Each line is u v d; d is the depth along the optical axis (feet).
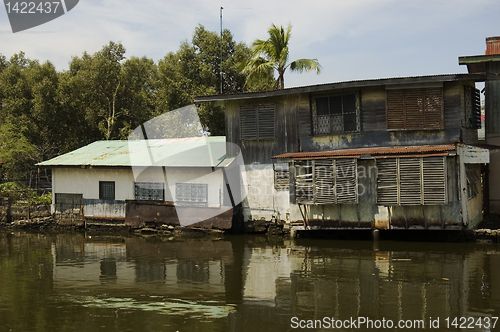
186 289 29.43
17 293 29.25
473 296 26.00
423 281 29.17
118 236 52.42
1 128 81.82
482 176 50.47
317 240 44.73
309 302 26.08
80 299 27.73
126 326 23.16
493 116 48.11
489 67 48.06
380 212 41.68
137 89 93.20
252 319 23.73
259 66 64.49
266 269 33.99
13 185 72.59
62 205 59.31
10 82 90.02
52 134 89.20
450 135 41.96
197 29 82.43
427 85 42.39
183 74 79.25
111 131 88.79
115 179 56.54
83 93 88.53
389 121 43.68
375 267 33.09
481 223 47.34
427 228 40.11
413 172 39.06
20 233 56.90
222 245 44.39
